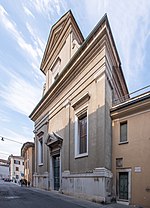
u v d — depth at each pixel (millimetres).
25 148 49750
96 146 15422
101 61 16047
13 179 75062
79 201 14883
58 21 26141
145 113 13625
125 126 14969
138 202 12844
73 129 19656
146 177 12773
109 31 15719
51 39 28562
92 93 16828
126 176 14117
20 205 12516
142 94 13836
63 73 21500
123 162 14391
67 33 24141
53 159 25484
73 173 18656
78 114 18984
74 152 18922
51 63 29922
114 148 15227
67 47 23891
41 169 29484
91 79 17188
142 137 13508
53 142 23828
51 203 13711
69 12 23297
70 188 18703
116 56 18219
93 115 16359
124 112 14914
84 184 16312
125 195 13930
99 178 14383
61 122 22797
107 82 16062
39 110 31875
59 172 22891
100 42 16109
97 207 12266
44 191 23938
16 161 87500
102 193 13883
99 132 15242
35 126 34969
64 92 22453
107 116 15359
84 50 17719
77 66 19094
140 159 13320
